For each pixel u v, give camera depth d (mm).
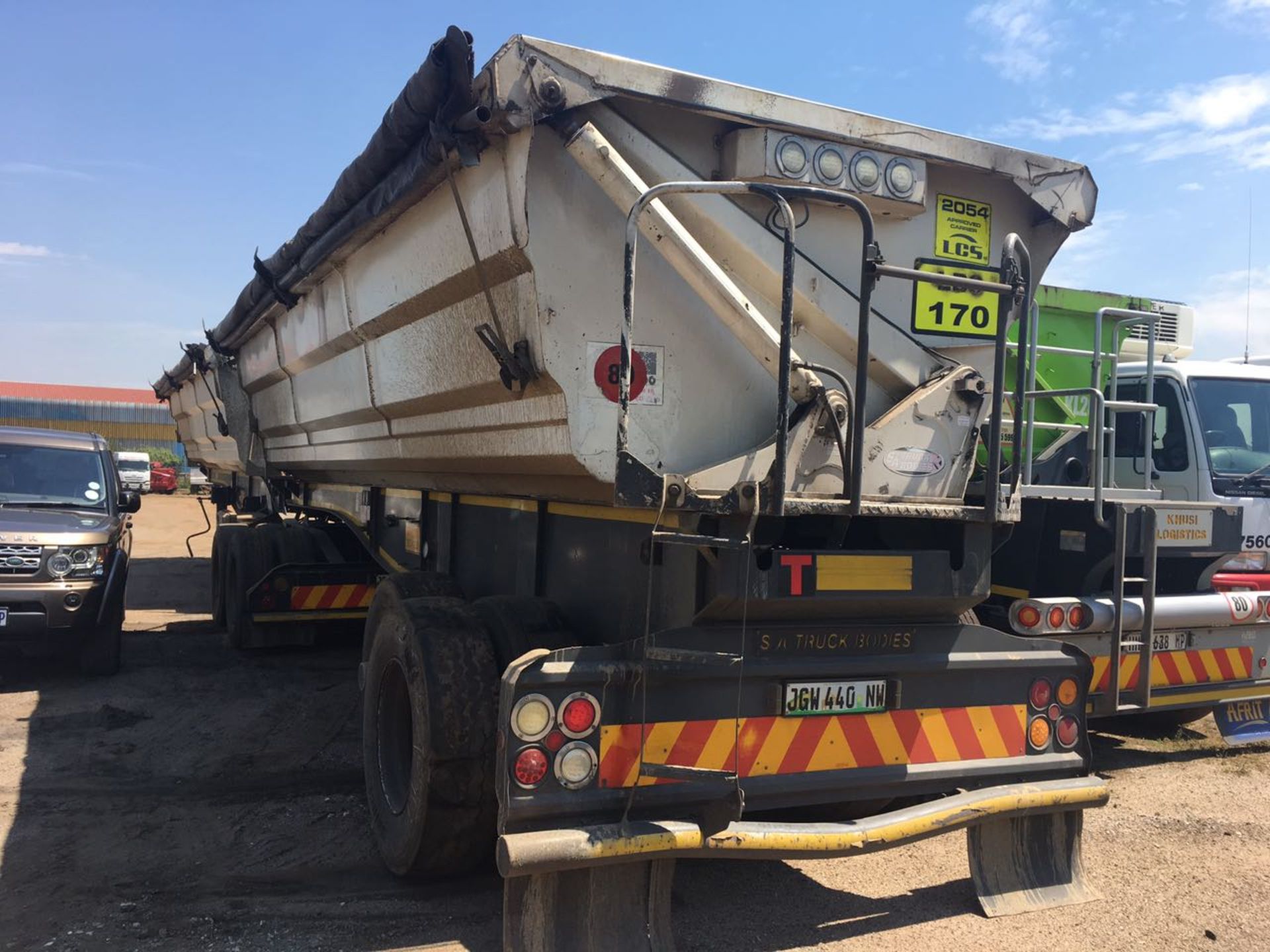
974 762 3631
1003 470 4973
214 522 24359
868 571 3311
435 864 3652
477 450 4129
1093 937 3535
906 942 3459
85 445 8648
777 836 3125
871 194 3504
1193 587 5906
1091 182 3951
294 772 5258
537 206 3049
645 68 3080
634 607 3578
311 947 3328
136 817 4574
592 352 3158
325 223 4820
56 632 7051
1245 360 7719
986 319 3885
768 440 3316
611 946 3045
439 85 3078
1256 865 4223
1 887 3801
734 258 3354
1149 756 5922
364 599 8297
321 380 6406
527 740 2951
